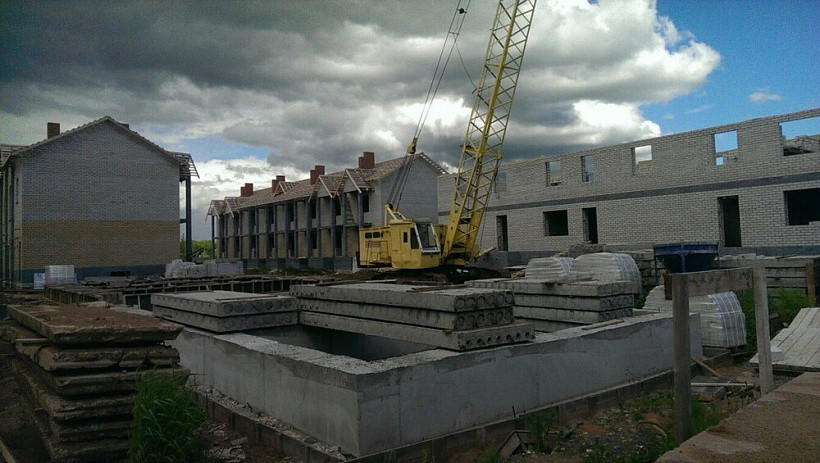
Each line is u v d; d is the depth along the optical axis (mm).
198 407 5086
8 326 7434
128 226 30984
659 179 22172
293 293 9344
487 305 6328
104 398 4996
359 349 9742
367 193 40219
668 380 7922
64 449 4781
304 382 5578
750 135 19406
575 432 6066
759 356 5562
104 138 30469
